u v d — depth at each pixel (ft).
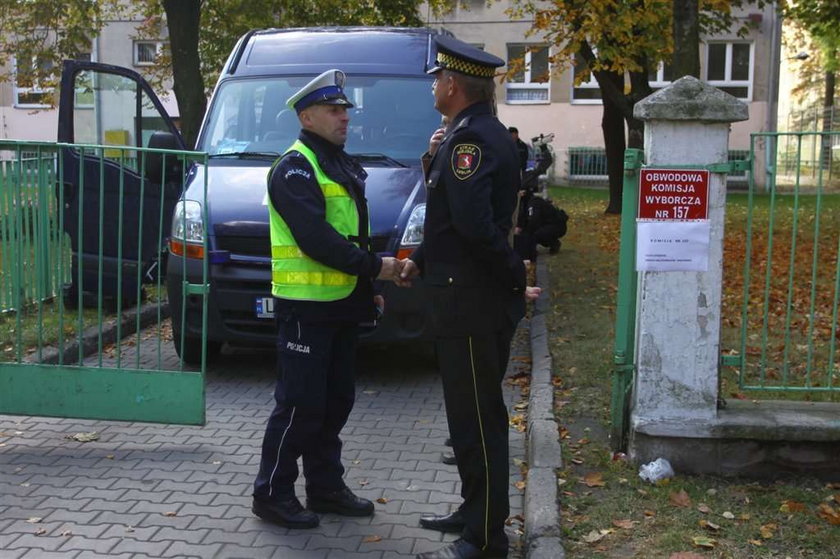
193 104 40.42
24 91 90.17
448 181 11.49
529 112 95.35
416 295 20.17
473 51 11.87
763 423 14.57
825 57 109.91
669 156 14.37
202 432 17.99
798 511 13.51
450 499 14.78
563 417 17.90
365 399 20.52
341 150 13.67
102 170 17.57
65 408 17.38
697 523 13.10
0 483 15.21
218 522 13.75
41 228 18.35
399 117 23.94
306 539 13.21
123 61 92.12
